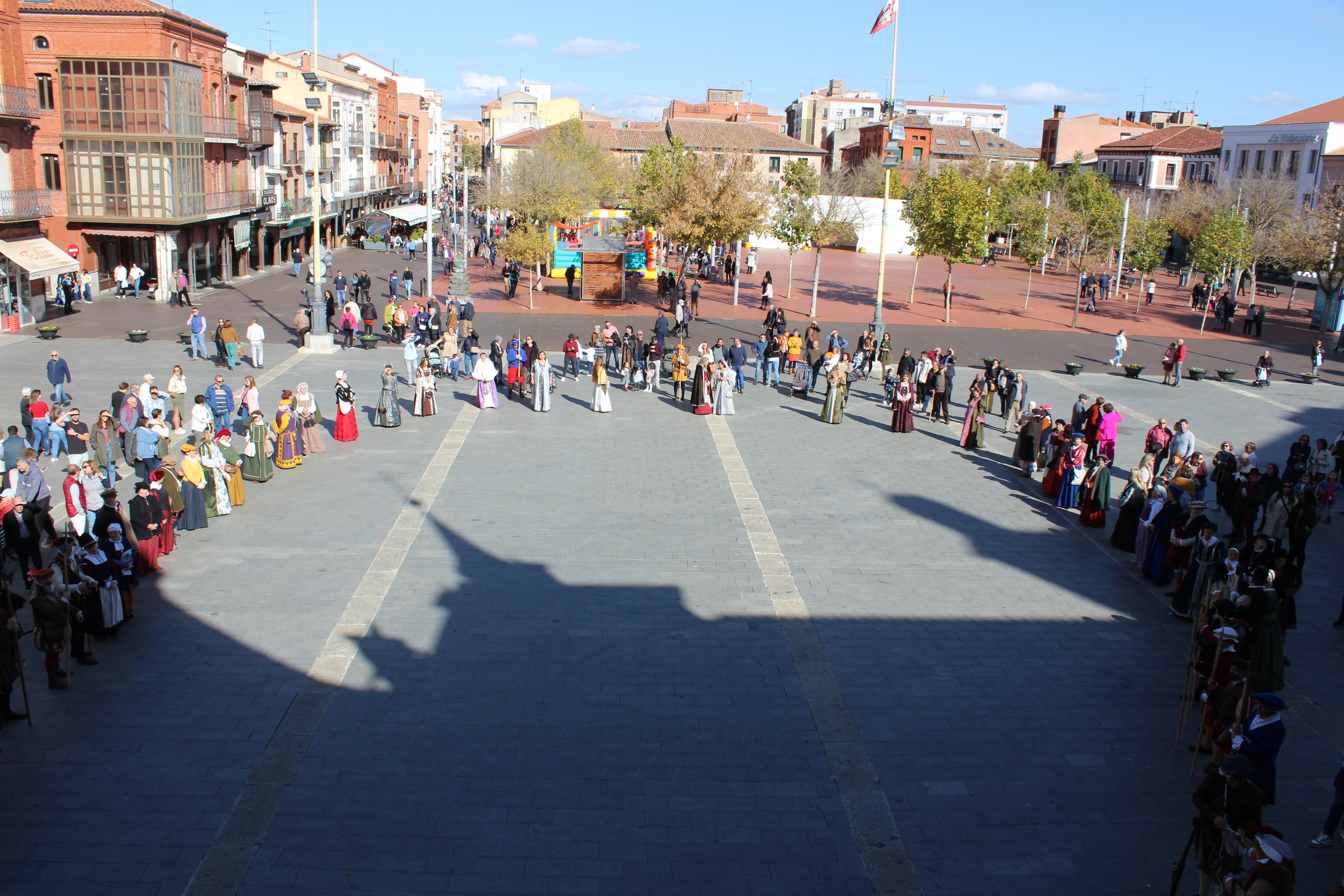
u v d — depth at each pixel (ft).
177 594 44.04
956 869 27.73
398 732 33.63
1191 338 135.44
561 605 44.09
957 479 65.87
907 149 343.87
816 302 153.69
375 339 104.12
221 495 53.98
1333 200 143.13
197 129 136.15
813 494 61.21
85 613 38.60
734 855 27.99
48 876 26.17
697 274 184.34
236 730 33.45
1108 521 58.59
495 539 51.70
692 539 52.70
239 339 106.93
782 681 38.01
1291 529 50.39
